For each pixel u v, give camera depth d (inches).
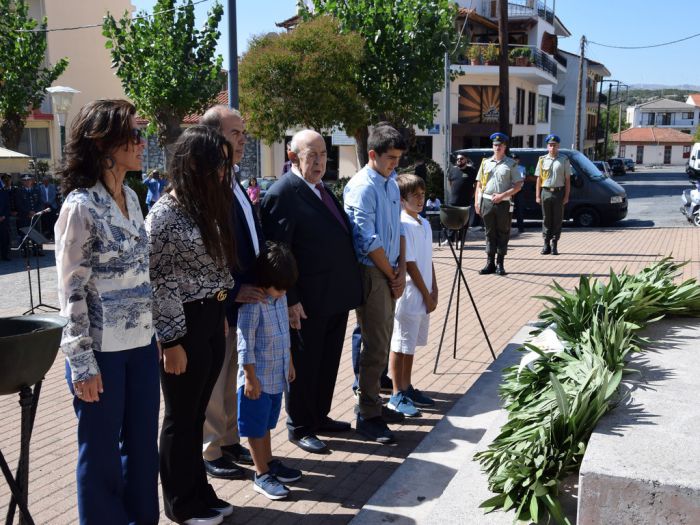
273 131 679.7
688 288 161.5
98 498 111.3
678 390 115.8
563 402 108.0
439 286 369.1
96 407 110.3
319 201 159.8
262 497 144.5
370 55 698.8
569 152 693.9
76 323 104.9
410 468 144.8
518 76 1334.9
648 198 1198.9
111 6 1208.2
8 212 572.4
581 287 159.6
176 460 129.2
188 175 122.3
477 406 172.7
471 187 530.0
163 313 120.3
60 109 566.9
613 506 87.9
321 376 171.8
